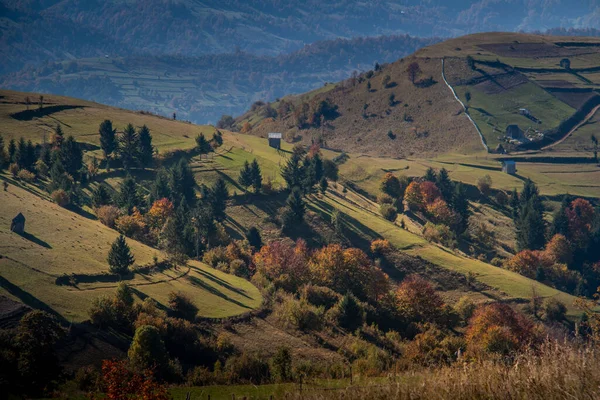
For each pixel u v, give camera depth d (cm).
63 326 16712
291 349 18188
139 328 15162
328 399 6856
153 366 14150
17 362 13462
